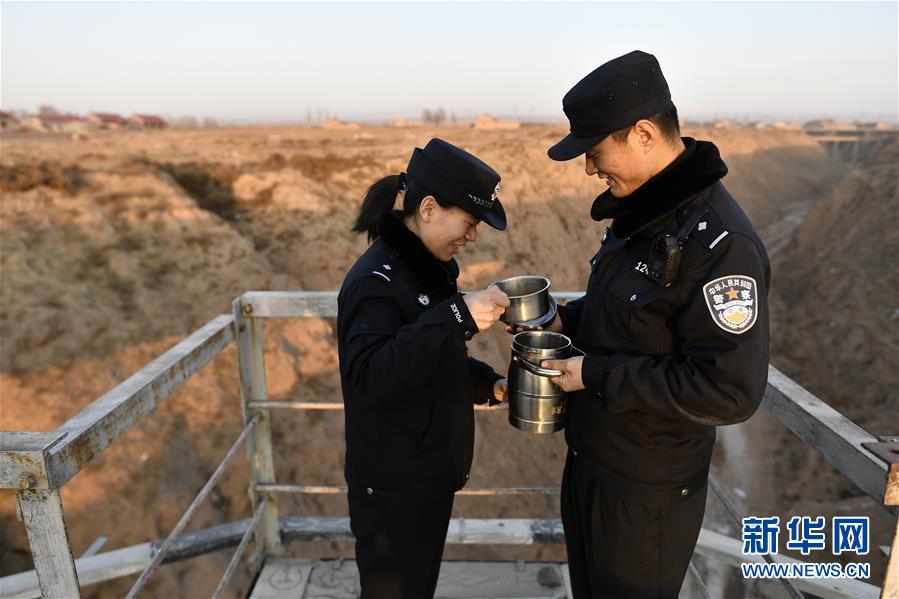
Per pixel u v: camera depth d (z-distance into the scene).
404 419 1.47
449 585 2.20
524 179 25.08
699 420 1.20
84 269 13.06
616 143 1.27
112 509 9.43
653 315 1.28
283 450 11.78
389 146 27.67
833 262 29.03
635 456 1.36
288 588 2.17
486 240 20.41
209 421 11.23
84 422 1.15
